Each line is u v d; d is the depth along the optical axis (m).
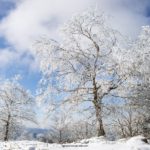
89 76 23.98
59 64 24.77
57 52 24.95
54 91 24.52
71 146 12.92
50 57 24.72
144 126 25.70
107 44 24.58
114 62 22.95
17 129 37.97
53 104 24.30
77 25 25.42
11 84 37.69
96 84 23.94
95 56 24.38
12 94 37.41
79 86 24.22
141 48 23.56
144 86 23.62
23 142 14.78
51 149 11.34
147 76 23.00
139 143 9.48
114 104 23.39
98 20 25.27
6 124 36.88
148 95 23.56
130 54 22.77
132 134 26.55
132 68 22.53
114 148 9.84
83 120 23.97
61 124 25.00
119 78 23.27
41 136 39.22
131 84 23.28
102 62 23.84
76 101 23.83
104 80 23.81
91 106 23.95
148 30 24.38
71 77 24.41
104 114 23.05
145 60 23.00
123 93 23.70
